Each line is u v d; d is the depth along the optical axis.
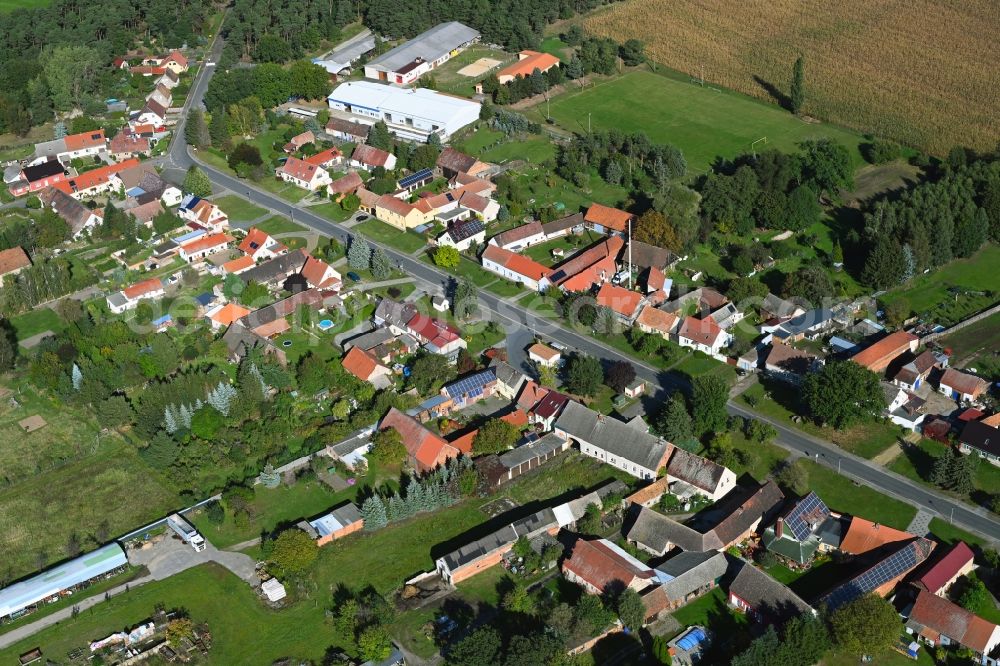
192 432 189.88
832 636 143.38
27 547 169.12
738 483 177.88
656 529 163.50
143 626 151.88
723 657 144.12
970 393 194.38
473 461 180.62
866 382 187.00
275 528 170.12
